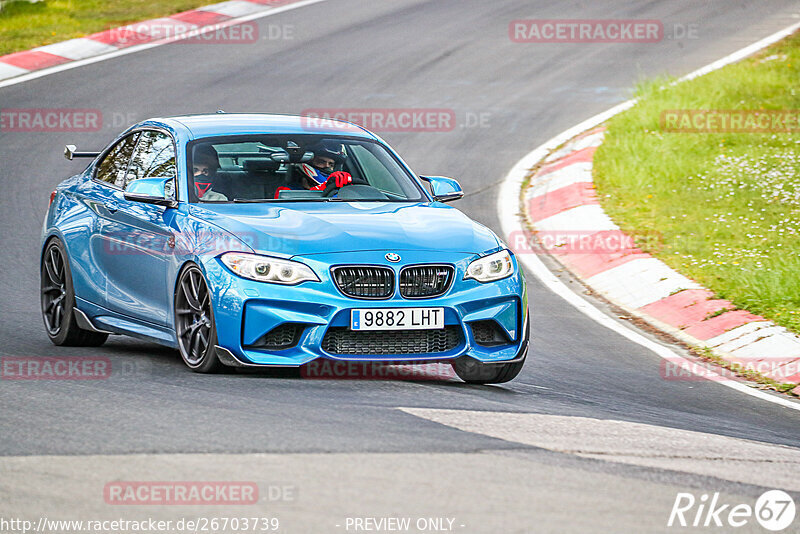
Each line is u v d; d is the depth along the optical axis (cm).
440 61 6738
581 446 1741
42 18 7431
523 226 4228
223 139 2495
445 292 2166
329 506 1370
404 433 1734
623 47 7106
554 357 2739
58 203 2792
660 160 4853
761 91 5941
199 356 2212
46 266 2759
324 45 7019
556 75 6519
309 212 2291
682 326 3111
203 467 1515
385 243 2181
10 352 2539
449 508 1377
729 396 2498
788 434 2162
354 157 2547
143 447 1611
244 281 2116
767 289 3231
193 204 2339
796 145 5166
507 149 5253
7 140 5134
